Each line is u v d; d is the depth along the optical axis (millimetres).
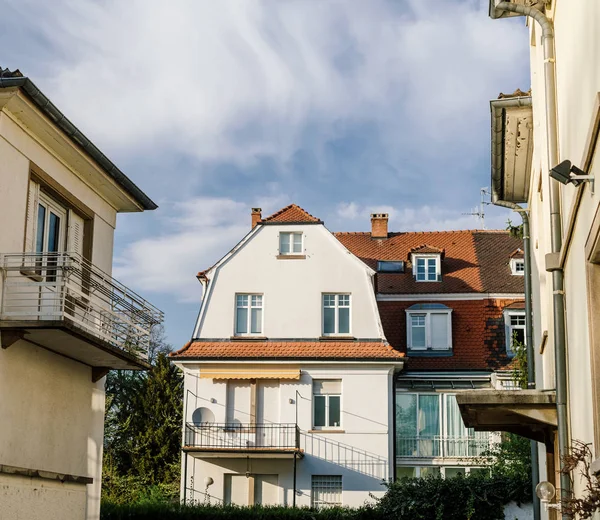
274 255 34062
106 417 46031
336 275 33719
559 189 9797
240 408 32312
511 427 12508
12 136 13914
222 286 33906
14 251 13883
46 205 15414
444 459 34062
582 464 7902
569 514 7035
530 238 17688
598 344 7215
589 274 7316
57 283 13633
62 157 15430
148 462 43594
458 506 26094
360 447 31703
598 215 6488
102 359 16016
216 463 31812
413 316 36531
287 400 32281
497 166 16641
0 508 12977
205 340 33312
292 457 31266
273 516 27812
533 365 17156
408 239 40781
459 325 36281
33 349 14570
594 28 6715
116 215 17953
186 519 27875
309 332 33156
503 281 37312
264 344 33031
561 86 9531
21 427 14047
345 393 32250
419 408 34688
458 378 34781
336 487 31562
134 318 16219
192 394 32469
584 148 7055
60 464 15344
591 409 7363
